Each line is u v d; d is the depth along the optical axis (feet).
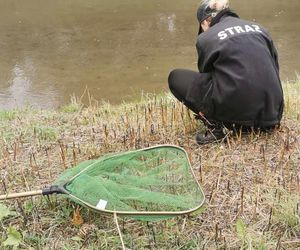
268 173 11.96
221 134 13.60
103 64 32.22
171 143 13.94
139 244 9.76
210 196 10.85
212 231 10.11
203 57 13.08
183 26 39.17
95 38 37.32
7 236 10.02
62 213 10.68
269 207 10.73
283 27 38.11
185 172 11.54
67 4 46.65
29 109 20.59
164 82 29.09
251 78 12.57
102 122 16.49
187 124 14.69
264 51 12.92
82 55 33.96
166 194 10.58
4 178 12.33
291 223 10.11
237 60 12.55
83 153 13.66
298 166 12.30
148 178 11.19
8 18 42.83
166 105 17.03
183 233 10.05
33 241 10.00
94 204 10.16
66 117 17.95
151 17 41.78
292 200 10.68
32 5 46.68
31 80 30.27
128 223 10.35
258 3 44.62
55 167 12.90
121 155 11.75
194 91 13.35
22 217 10.68
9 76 30.91
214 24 13.71
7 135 15.07
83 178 10.53
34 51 35.06
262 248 9.41
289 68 30.48
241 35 12.83
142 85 28.78
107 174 11.14
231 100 12.62
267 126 13.46
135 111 17.69
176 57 32.89
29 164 13.06
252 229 10.01
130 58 33.06
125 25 40.01
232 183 11.71
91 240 9.95
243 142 13.51
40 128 15.55
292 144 13.20
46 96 27.94
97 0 47.57
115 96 27.45
